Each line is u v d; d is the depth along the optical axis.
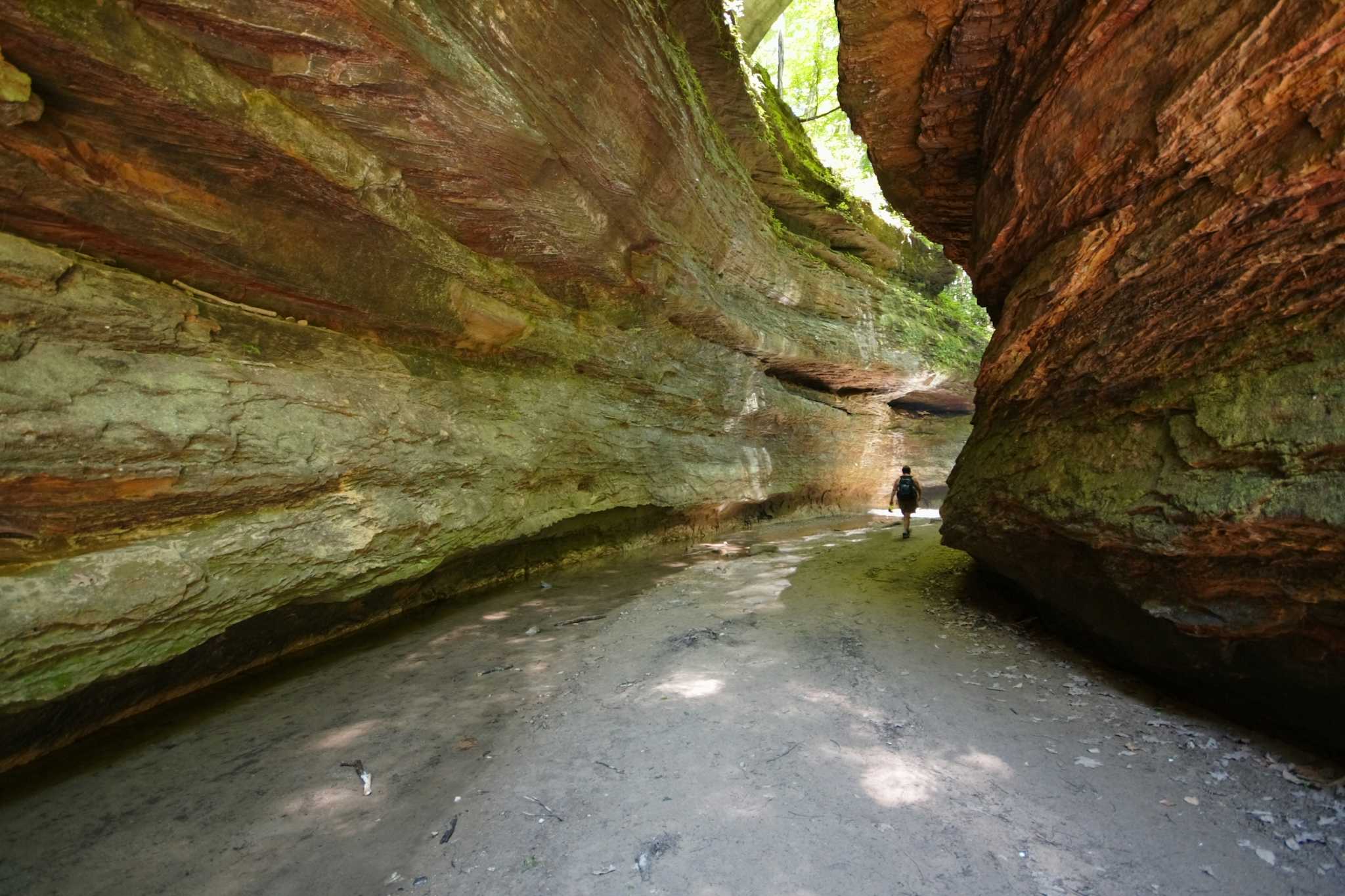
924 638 6.53
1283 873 2.85
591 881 2.96
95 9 3.76
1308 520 3.44
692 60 14.75
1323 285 3.73
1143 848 3.07
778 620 7.32
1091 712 4.64
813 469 19.47
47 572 3.94
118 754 4.30
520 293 8.55
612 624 7.35
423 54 4.99
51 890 2.99
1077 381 5.87
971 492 7.72
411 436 6.95
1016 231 6.64
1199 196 4.46
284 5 4.32
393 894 2.92
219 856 3.22
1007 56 6.27
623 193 8.66
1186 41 4.24
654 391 12.41
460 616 7.86
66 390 4.06
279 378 5.61
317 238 5.82
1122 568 4.91
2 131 3.72
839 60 7.05
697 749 4.18
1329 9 3.32
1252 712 4.28
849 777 3.78
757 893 2.85
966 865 2.98
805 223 18.70
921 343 21.61
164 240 4.81
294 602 5.88
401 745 4.42
